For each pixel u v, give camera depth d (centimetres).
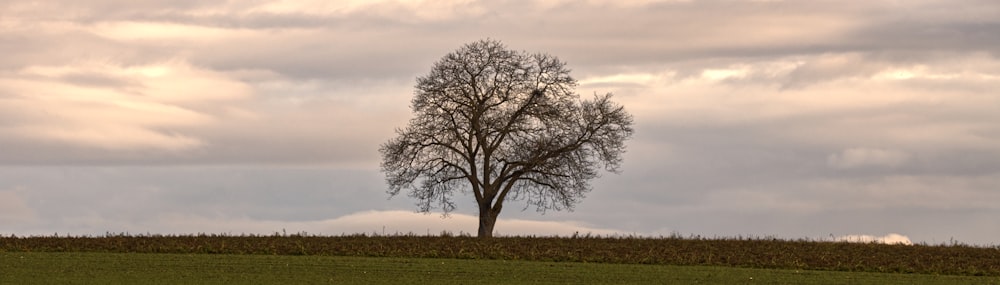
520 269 4547
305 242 5288
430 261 4753
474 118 6275
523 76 6366
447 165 6369
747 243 5472
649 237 5753
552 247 5241
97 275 4191
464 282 4188
